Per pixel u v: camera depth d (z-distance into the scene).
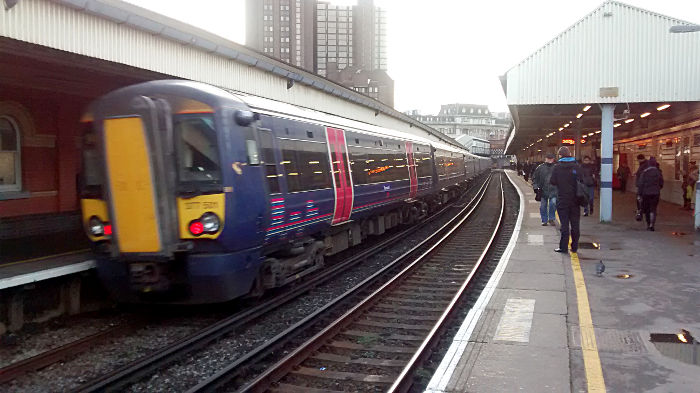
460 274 9.84
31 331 6.69
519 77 14.35
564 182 10.05
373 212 12.96
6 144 8.78
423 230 16.91
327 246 10.46
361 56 162.12
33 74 8.00
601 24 13.95
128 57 7.38
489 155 130.75
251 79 11.08
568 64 14.13
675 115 17.98
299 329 6.48
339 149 10.55
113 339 6.38
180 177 6.39
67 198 9.89
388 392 4.36
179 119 6.44
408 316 7.14
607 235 12.17
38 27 6.02
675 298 6.75
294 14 136.25
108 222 6.59
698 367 4.52
